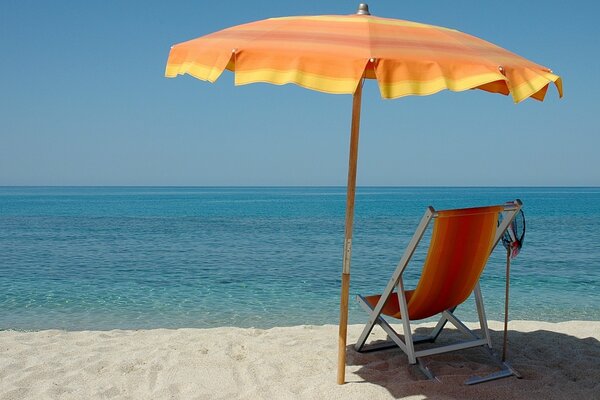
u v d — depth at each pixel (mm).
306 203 70625
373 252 15758
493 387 3568
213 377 3848
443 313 4430
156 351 4410
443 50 2869
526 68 3014
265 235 21922
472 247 3631
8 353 4395
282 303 8352
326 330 5266
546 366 4125
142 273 11367
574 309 7980
